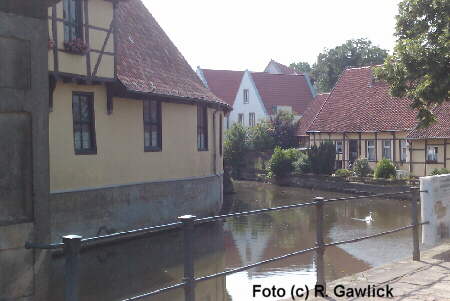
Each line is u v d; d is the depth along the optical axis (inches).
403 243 561.3
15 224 150.3
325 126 1464.1
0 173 147.4
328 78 3137.3
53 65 492.4
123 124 606.2
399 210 863.7
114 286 398.0
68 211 521.3
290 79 2172.7
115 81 572.4
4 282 147.3
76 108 549.0
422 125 494.9
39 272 156.9
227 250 533.3
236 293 374.0
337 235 623.8
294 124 1716.3
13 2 151.3
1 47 147.9
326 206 925.2
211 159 798.5
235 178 1565.0
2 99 147.9
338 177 1199.6
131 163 614.9
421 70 475.8
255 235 628.1
